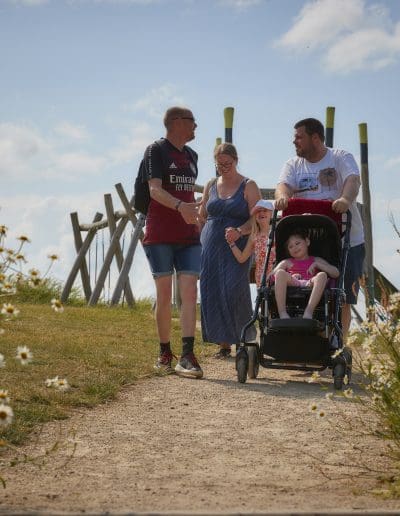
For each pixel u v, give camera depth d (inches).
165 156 300.8
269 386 278.1
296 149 306.2
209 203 328.2
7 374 263.9
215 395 259.3
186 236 301.7
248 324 288.2
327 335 279.4
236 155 325.7
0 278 157.2
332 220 291.0
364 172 581.3
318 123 302.8
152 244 303.6
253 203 323.0
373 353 195.0
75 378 267.0
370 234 578.6
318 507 138.6
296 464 177.9
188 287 301.6
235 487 157.5
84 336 373.1
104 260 595.8
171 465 177.0
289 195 304.7
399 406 184.1
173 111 302.4
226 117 542.9
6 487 155.9
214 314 327.9
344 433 201.0
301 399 253.8
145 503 143.6
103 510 135.1
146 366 301.9
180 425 217.0
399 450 185.3
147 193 305.1
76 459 181.3
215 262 326.3
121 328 420.8
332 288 283.9
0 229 158.9
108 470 172.2
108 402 244.1
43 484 159.5
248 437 203.8
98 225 610.2
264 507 138.9
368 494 150.8
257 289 289.9
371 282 555.2
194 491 153.9
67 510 134.3
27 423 208.2
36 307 506.3
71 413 226.8
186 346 298.2
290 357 282.2
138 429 211.5
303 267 290.8
